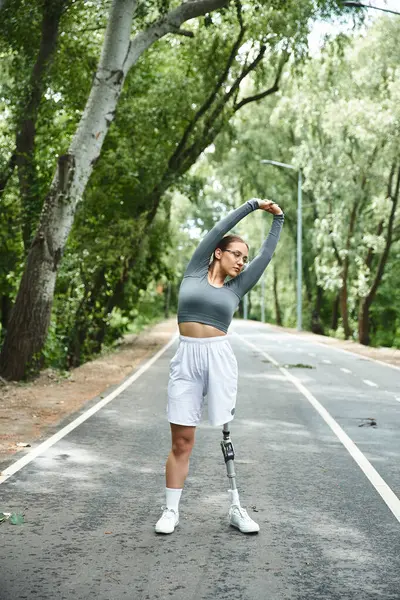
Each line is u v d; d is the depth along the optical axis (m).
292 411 12.18
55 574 4.48
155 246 30.17
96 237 23.55
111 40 16.09
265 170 51.34
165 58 26.94
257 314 100.19
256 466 7.85
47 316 16.19
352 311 53.56
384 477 7.39
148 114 24.56
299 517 5.89
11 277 20.28
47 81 18.53
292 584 4.40
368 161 36.44
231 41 25.53
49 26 18.53
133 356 25.64
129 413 11.66
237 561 4.79
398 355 28.44
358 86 33.81
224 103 26.94
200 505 6.19
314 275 56.41
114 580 4.39
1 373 15.89
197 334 5.11
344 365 22.47
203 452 8.59
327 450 8.83
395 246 47.75
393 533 5.48
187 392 5.16
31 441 9.01
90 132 16.11
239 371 19.58
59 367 22.42
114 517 5.76
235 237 5.19
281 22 21.47
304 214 53.53
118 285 27.61
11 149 19.12
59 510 5.94
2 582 4.33
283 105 40.25
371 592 4.29
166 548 5.02
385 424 10.88
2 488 6.62
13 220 19.00
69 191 15.93
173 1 21.56
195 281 5.16
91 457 8.10
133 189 25.78
